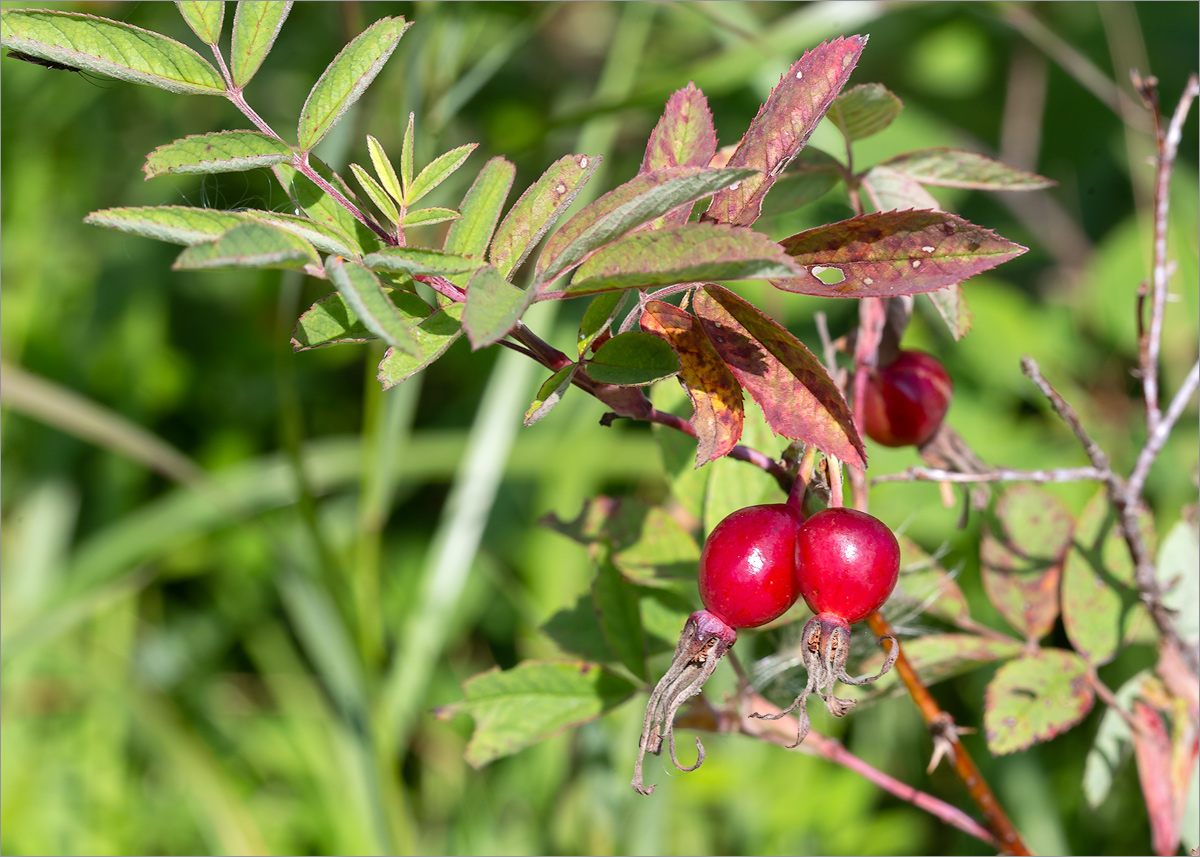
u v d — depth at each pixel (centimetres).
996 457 73
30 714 70
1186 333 76
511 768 64
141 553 69
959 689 65
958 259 34
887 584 35
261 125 35
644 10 75
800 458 37
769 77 68
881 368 42
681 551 42
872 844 59
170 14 76
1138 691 43
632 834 58
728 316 35
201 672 78
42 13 34
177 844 66
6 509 82
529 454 74
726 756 60
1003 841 41
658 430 43
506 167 35
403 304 35
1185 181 81
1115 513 43
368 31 35
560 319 74
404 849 61
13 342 83
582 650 43
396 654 65
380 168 35
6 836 65
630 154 84
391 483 63
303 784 68
